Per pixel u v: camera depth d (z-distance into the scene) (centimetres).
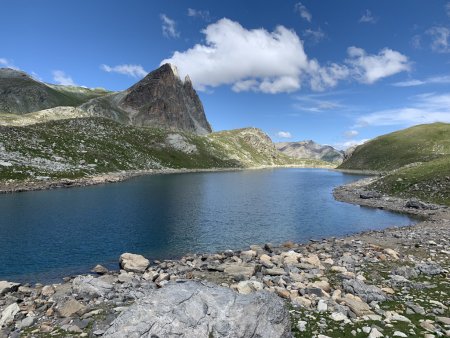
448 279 2255
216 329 1243
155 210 5944
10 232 4228
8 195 7462
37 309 1902
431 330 1464
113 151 16488
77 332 1536
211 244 3944
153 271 2739
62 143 13650
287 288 2120
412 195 7094
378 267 2633
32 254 3412
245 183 12488
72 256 3378
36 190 8412
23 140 12081
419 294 1978
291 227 4919
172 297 1355
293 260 2864
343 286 2131
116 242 3906
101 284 2244
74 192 8162
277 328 1305
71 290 2222
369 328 1488
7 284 2327
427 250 3222
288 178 16050
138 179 12456
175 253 3566
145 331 1209
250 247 3634
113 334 1200
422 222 5081
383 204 6869
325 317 1650
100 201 6800
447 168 7462
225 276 2536
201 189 9719
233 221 5244
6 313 1783
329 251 3316
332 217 5706
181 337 1201
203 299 1360
